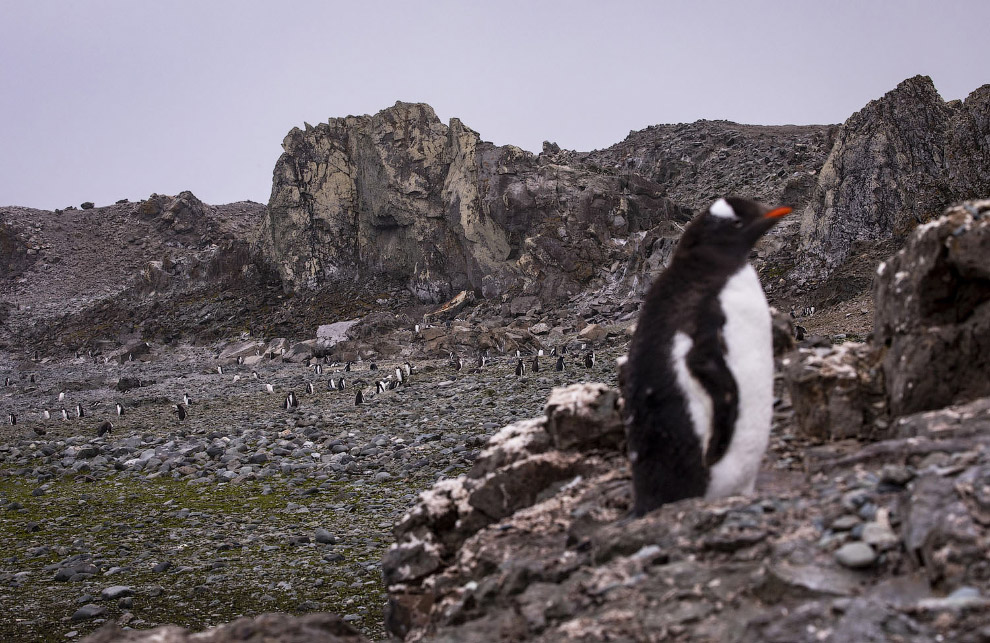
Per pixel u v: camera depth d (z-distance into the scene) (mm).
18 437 27344
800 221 43281
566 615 4203
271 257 58594
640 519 4766
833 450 5684
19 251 77438
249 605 10031
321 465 18156
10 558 12977
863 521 4078
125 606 10250
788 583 3693
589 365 29547
